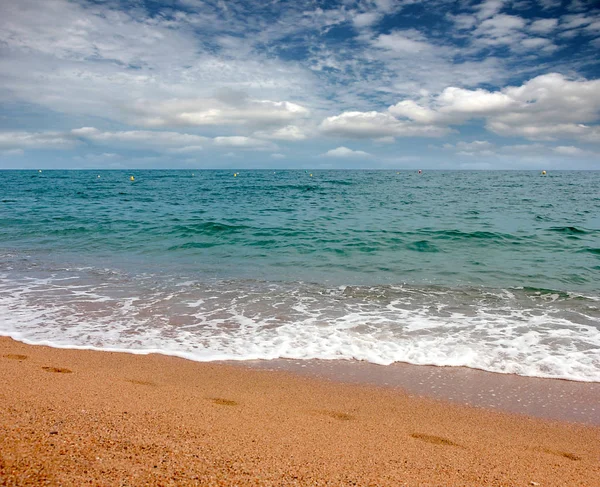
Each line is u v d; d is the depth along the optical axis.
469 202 29.28
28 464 2.79
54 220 19.11
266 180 65.88
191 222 18.58
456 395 5.05
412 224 18.69
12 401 3.95
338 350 6.27
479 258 12.39
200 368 5.61
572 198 32.66
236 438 3.60
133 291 8.98
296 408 4.56
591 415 4.62
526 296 8.87
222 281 9.85
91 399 4.21
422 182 59.66
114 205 26.48
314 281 9.92
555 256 12.64
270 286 9.48
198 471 2.93
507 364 5.88
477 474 3.31
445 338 6.71
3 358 5.54
